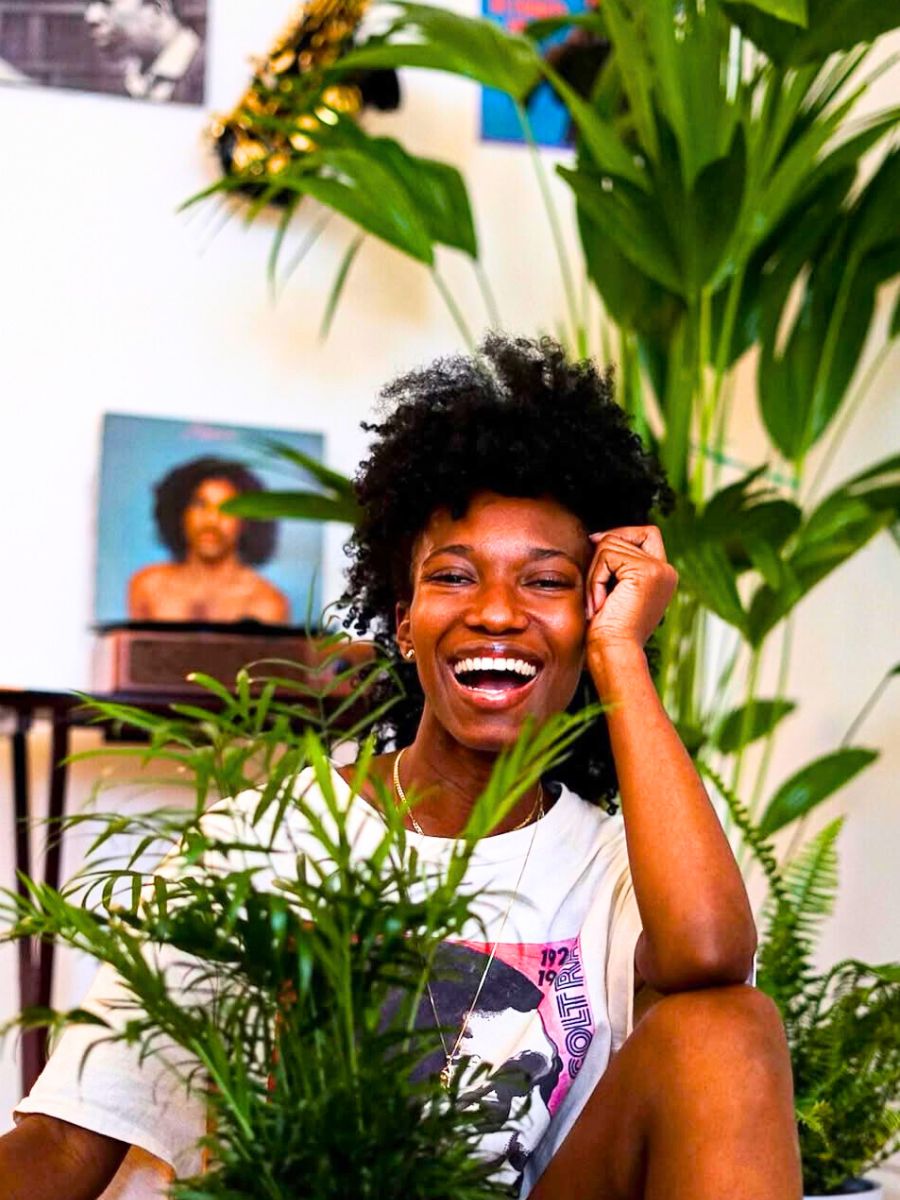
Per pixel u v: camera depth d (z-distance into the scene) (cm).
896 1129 149
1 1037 80
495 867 113
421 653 115
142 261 220
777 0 157
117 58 220
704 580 163
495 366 132
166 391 219
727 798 167
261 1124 80
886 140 227
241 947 82
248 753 86
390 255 228
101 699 181
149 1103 106
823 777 187
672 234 176
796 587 173
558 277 234
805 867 167
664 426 194
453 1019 109
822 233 192
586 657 118
